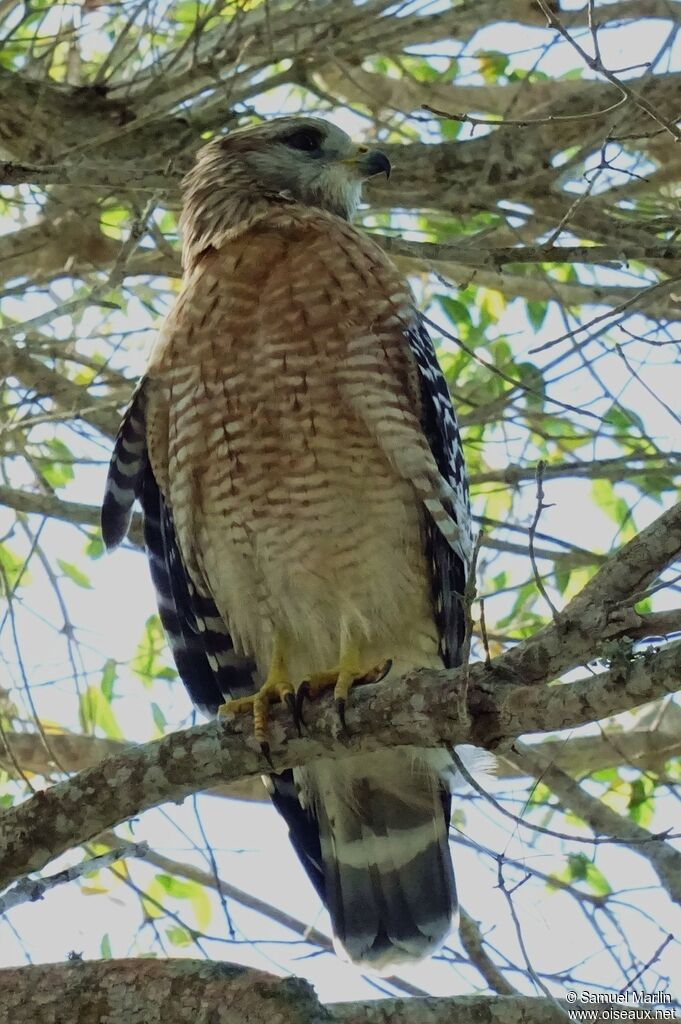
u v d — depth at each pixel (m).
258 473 10.29
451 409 10.84
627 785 13.39
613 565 8.03
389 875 10.59
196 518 10.62
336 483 10.23
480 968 10.23
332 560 10.38
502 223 13.06
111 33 14.23
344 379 10.16
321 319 10.23
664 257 10.23
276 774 10.88
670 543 7.99
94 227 13.48
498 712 7.76
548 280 12.02
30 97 12.43
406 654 10.73
